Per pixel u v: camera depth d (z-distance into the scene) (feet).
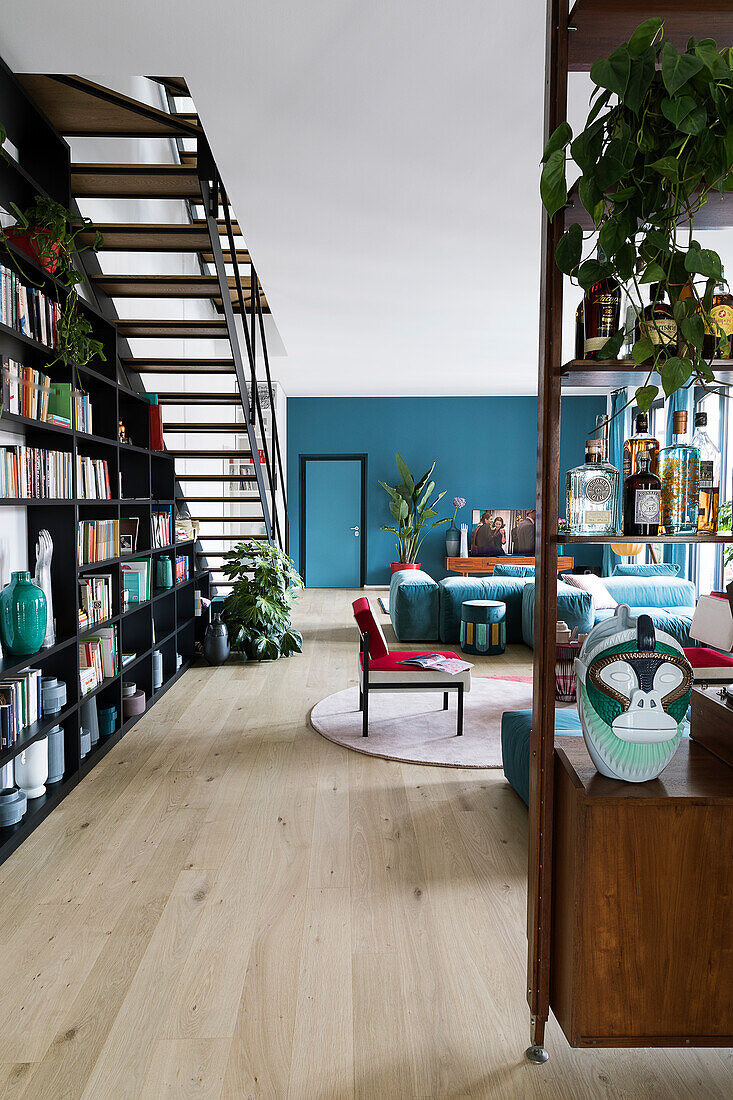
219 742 14.11
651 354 5.31
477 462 36.47
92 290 14.75
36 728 10.52
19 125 11.34
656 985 5.73
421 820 10.66
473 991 7.00
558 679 16.07
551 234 5.89
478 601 22.99
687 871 5.66
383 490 36.76
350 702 16.79
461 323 21.88
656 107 4.93
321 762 13.04
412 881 8.97
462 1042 6.35
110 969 7.29
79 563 12.37
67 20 8.28
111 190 13.17
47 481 11.14
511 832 10.27
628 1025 5.74
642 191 5.05
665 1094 5.81
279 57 8.93
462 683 14.28
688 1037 5.76
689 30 5.70
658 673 5.72
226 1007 6.75
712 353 5.87
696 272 4.94
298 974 7.22
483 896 8.64
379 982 7.11
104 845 9.91
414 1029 6.49
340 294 18.86
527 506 36.45
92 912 8.31
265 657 21.57
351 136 10.85
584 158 5.03
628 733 5.69
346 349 25.53
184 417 23.62
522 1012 6.73
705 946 5.72
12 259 10.24
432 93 9.71
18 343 10.17
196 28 8.37
